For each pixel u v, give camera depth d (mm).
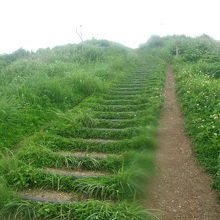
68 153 4934
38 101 7508
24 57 18391
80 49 18047
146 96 8766
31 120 6340
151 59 20297
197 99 7383
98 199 3691
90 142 5250
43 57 15758
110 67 14070
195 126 5852
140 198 3672
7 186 3859
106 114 6961
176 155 4895
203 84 8578
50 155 4691
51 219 3246
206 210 3420
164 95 8906
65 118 6539
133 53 22438
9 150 4781
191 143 5293
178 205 3543
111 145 5148
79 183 3900
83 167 4500
